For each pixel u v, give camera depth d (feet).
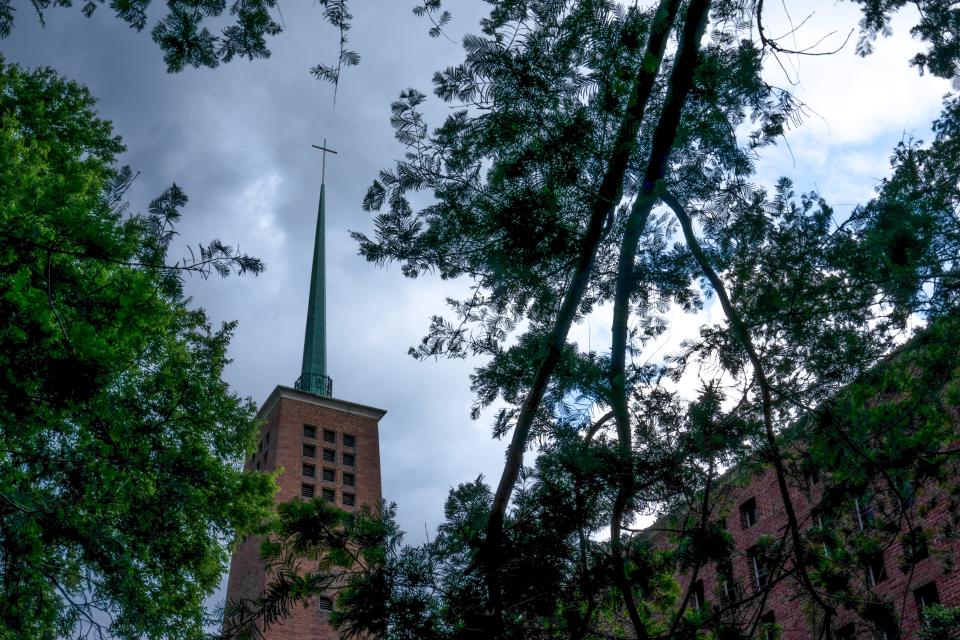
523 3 27.20
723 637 27.17
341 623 21.67
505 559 22.67
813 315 31.63
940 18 31.99
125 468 54.13
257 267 22.40
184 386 65.51
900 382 38.50
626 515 25.84
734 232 32.27
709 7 29.32
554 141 27.25
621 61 27.81
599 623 27.50
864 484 34.24
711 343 30.78
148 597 54.29
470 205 29.71
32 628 40.52
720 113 29.89
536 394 27.07
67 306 35.24
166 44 25.89
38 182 50.26
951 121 36.42
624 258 32.24
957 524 44.96
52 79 74.59
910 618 98.22
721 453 26.89
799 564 29.04
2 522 40.16
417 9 26.25
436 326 33.73
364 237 30.99
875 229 31.73
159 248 23.79
